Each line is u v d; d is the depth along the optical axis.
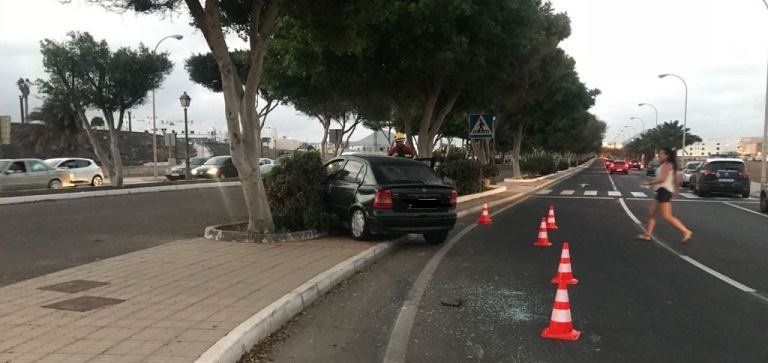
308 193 11.14
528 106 33.34
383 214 10.08
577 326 5.89
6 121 18.48
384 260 9.47
